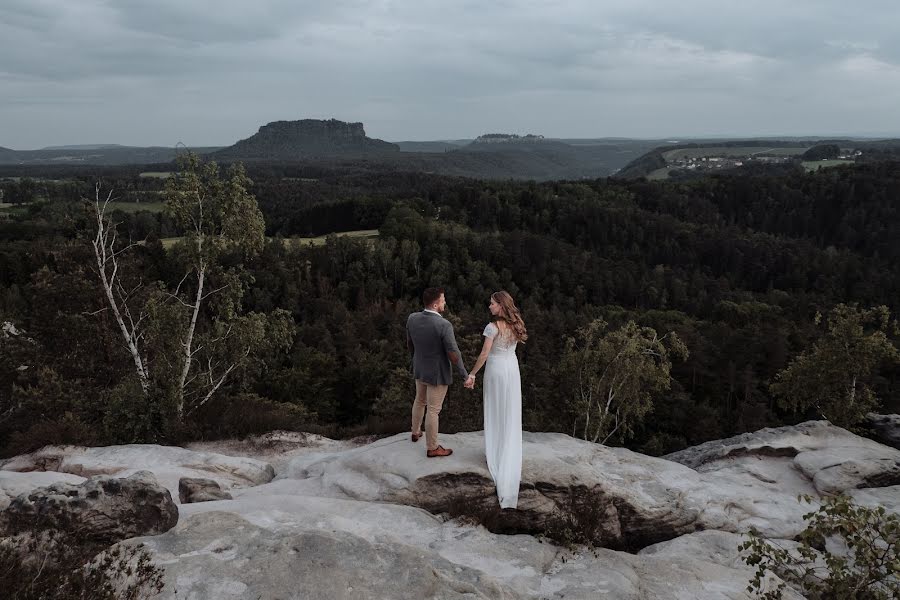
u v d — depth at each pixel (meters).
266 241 19.30
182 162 18.02
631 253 156.88
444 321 7.26
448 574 5.24
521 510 7.14
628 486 8.57
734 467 11.23
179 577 4.68
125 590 4.39
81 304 21.50
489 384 7.38
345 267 119.44
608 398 27.28
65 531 5.17
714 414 55.66
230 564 4.93
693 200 191.12
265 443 15.42
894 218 158.62
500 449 7.31
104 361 21.80
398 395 36.41
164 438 15.36
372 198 177.12
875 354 24.67
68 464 11.55
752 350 66.44
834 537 8.10
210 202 18.27
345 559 5.10
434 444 7.72
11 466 12.43
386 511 6.80
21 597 4.04
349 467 8.16
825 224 176.75
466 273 125.00
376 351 69.31
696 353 64.38
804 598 6.19
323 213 177.00
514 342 7.41
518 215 177.50
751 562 5.86
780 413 60.69
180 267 18.72
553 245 142.38
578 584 5.76
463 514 6.97
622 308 109.75
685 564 6.54
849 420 25.09
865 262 138.75
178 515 6.05
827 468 10.36
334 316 87.88
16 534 5.16
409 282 119.94
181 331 17.30
